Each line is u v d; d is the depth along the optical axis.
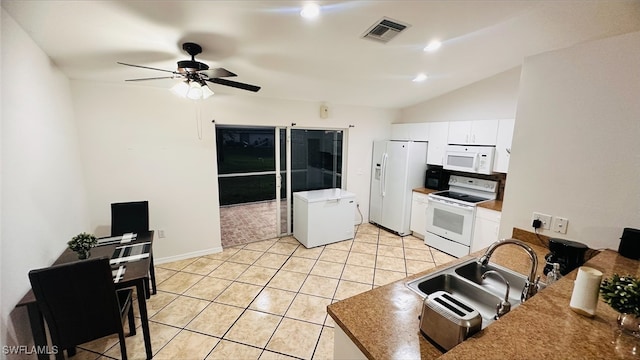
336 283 3.01
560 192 1.87
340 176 4.92
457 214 3.62
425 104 4.63
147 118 3.13
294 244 4.11
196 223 3.59
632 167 1.56
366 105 4.73
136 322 2.36
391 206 4.59
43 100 2.02
